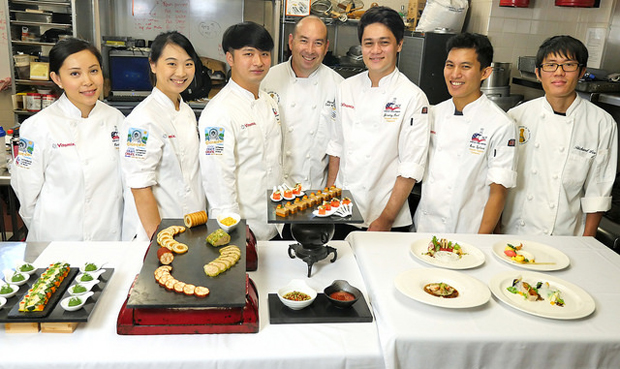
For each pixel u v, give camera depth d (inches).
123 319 49.5
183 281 52.4
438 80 160.2
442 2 157.4
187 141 80.2
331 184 100.3
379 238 73.5
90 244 68.4
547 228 86.7
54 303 51.0
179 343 48.9
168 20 181.8
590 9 158.7
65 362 45.9
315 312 54.4
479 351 50.4
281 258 68.1
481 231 83.3
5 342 47.7
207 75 171.0
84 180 81.3
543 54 81.7
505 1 154.6
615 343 50.8
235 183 82.2
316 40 93.8
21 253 65.6
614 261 69.5
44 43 156.9
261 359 47.7
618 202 108.6
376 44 83.0
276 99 100.0
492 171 82.3
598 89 128.3
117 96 169.2
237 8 183.8
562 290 59.6
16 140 104.7
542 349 50.6
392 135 87.5
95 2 157.9
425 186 91.0
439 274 61.0
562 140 84.3
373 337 51.9
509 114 90.9
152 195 76.5
